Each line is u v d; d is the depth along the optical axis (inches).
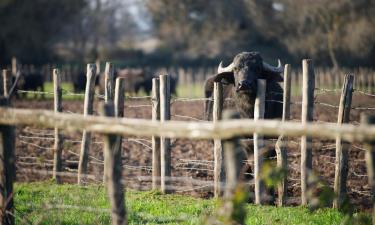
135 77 4906.5
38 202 1126.4
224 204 657.0
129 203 1210.0
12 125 824.9
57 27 7691.9
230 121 636.1
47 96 4352.9
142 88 5007.4
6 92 1346.0
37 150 1828.2
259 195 1256.2
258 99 1279.5
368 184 1422.2
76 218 991.0
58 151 1461.6
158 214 1123.9
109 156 714.2
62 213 977.5
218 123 642.2
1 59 7062.0
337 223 1058.1
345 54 6466.5
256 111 1282.0
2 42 6978.4
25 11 7086.6
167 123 669.3
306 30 6855.3
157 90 1385.3
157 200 1264.8
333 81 5831.7
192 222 1031.0
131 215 1097.4
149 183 1466.5
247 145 1374.3
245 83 1392.7
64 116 738.8
